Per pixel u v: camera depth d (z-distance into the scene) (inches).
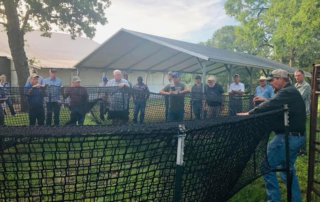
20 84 456.1
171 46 410.9
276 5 752.3
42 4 494.6
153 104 223.5
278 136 115.5
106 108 230.1
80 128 94.0
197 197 71.3
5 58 673.0
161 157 65.0
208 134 68.8
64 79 730.2
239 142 83.3
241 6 915.4
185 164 65.4
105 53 570.9
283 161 114.9
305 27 618.8
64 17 513.3
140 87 290.7
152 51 566.6
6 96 211.2
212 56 381.1
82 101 225.8
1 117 207.9
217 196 79.7
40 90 218.1
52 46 1152.8
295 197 115.3
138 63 674.8
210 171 72.5
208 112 215.8
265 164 113.3
